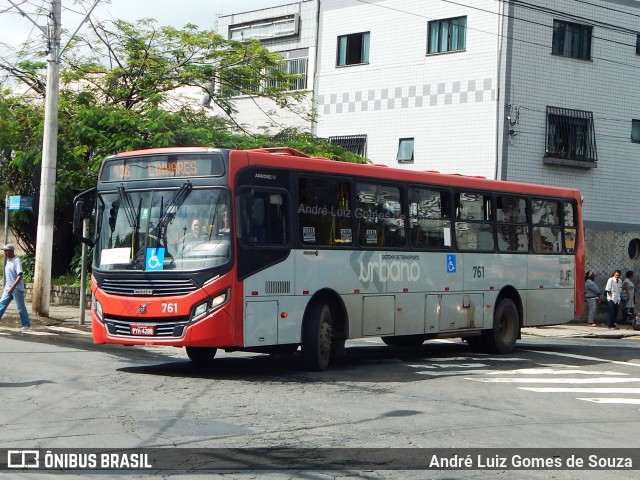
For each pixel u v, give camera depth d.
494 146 33.31
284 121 40.09
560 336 28.27
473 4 34.00
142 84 31.05
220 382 13.48
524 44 33.69
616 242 35.41
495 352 19.56
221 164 13.79
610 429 10.85
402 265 16.77
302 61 39.62
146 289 13.77
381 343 21.83
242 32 42.00
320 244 15.05
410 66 35.88
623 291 33.00
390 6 36.56
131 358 16.19
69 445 8.88
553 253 21.02
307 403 11.78
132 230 14.12
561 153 34.34
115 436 9.34
